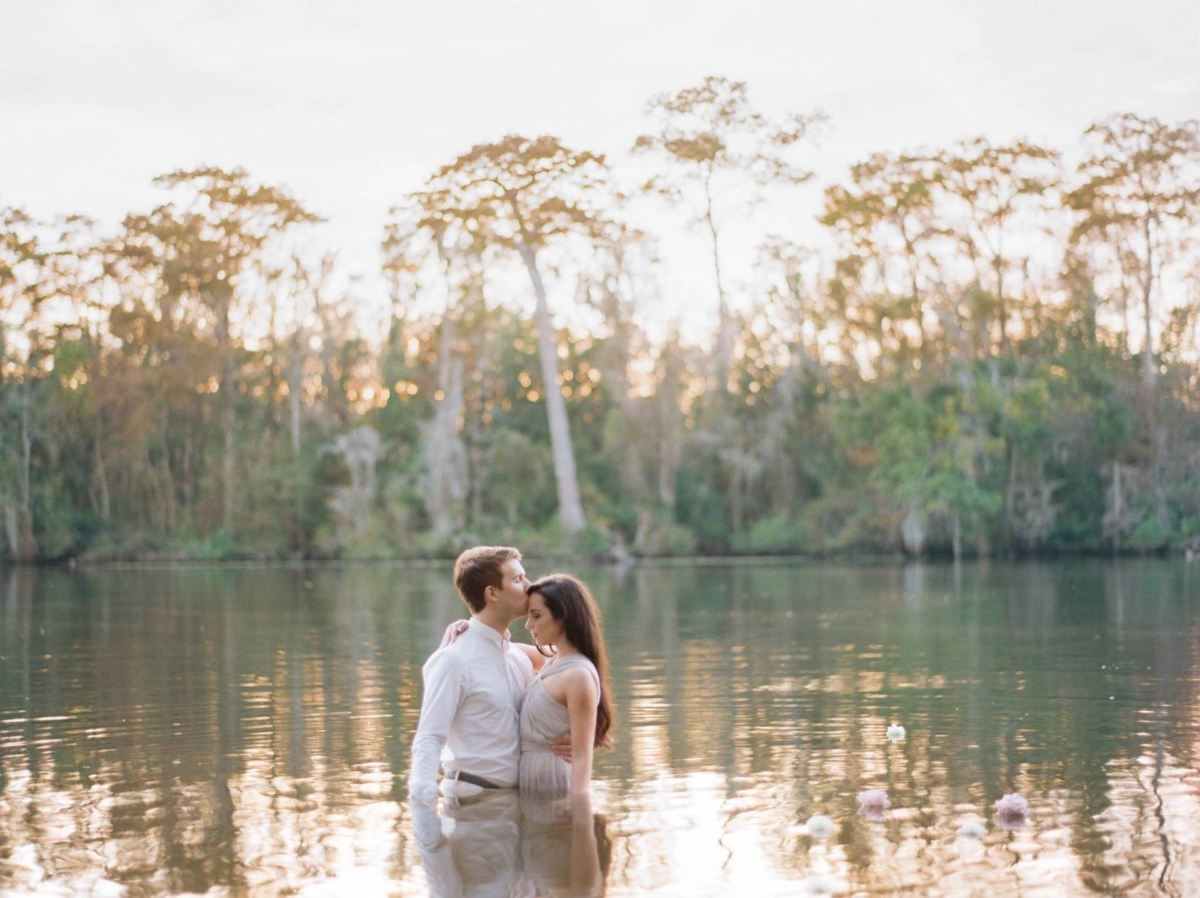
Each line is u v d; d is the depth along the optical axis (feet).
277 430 177.17
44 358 172.14
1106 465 155.53
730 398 170.19
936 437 153.17
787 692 33.71
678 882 16.38
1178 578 94.73
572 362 188.14
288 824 19.51
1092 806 20.12
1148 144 157.38
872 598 75.92
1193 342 157.17
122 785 22.38
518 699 22.53
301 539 166.71
